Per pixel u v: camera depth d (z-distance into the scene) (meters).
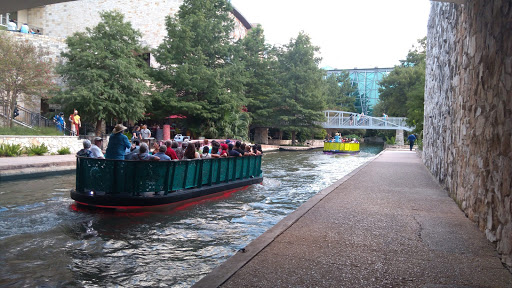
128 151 11.43
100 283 5.04
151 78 32.62
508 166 4.86
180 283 5.09
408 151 38.97
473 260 4.75
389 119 57.62
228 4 37.56
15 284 4.91
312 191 13.40
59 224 7.82
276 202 11.12
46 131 22.70
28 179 13.76
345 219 6.91
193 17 34.53
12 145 18.48
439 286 3.92
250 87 47.44
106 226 7.84
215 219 8.74
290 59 52.41
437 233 6.02
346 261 4.64
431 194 10.06
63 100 25.56
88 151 10.55
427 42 22.61
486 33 6.40
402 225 6.52
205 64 36.16
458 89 9.30
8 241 6.69
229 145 14.59
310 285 3.90
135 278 5.23
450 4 11.34
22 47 23.06
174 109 33.41
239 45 38.22
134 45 28.86
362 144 78.31
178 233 7.49
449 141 10.48
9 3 8.37
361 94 100.44
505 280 4.10
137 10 43.34
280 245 5.27
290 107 50.34
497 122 5.49
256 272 4.24
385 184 12.02
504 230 4.82
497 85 5.60
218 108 34.31
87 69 25.92
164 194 9.68
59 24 44.34
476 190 6.67
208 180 11.63
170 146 10.70
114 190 9.06
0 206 9.27
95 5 43.88
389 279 4.09
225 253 6.36
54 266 5.60
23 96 25.30
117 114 27.09
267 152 38.44
